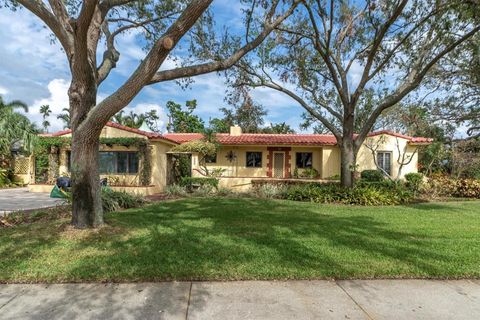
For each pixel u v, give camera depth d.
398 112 19.89
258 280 4.55
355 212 10.43
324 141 21.39
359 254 5.64
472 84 17.59
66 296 4.00
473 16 10.70
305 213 10.07
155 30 11.20
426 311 3.71
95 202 7.11
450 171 21.28
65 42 7.10
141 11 10.46
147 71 6.09
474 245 6.33
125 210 10.38
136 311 3.64
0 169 21.55
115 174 17.97
